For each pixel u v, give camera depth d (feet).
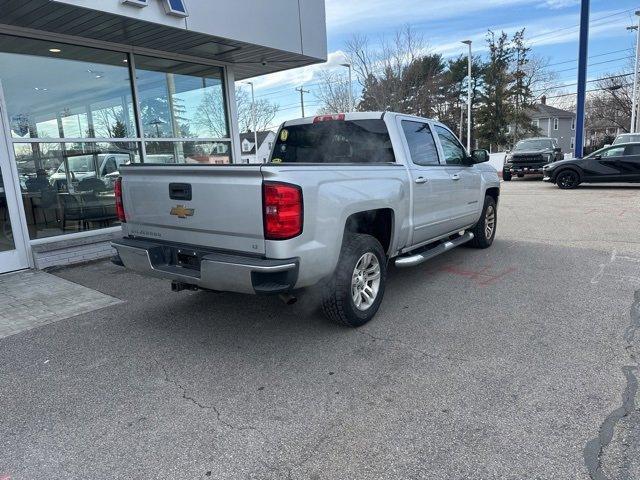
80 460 8.25
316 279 11.73
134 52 24.91
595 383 10.16
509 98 149.48
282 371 11.21
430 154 17.85
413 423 8.96
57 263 21.85
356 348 12.34
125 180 13.61
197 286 12.26
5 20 19.35
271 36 25.44
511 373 10.73
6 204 20.79
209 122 29.71
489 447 8.20
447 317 14.35
